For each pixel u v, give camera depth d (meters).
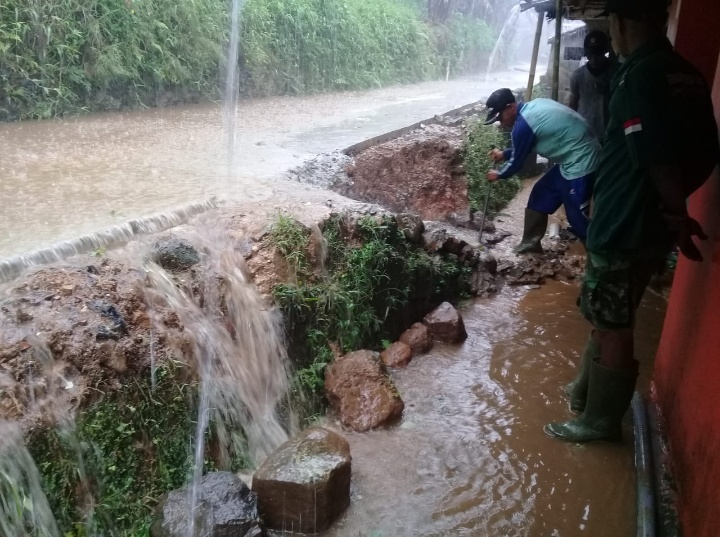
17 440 2.57
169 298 3.52
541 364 4.81
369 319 4.68
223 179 5.41
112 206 4.30
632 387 3.71
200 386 3.39
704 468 2.80
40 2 7.79
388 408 3.98
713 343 2.97
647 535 2.97
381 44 17.05
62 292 3.15
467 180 7.96
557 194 6.40
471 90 16.06
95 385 2.91
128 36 8.84
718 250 3.12
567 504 3.36
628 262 3.37
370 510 3.27
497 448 3.79
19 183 4.78
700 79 3.11
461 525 3.19
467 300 5.92
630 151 3.04
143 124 7.77
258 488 3.10
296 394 4.03
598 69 7.07
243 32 11.38
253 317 3.88
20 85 7.52
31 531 2.54
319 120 9.34
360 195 6.57
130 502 2.91
